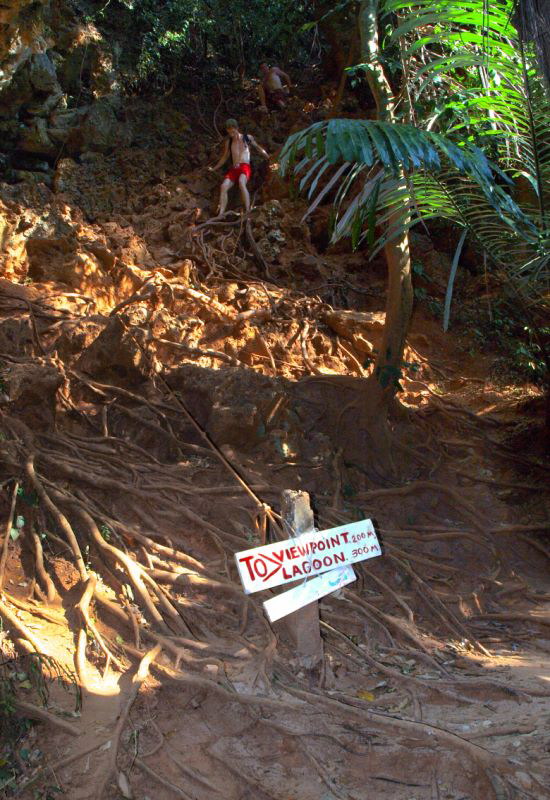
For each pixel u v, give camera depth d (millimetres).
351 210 6125
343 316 10219
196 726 4402
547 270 7246
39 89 11422
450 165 6074
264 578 4535
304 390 8523
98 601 5254
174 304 9570
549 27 4891
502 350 11039
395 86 11766
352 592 6301
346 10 13625
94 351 7680
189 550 6117
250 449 7625
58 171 11523
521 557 7664
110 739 4145
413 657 5621
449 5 5906
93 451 6863
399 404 8695
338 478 7785
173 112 13320
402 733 4352
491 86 6488
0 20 9039
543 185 6832
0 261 9094
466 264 12008
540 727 4488
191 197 12086
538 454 8969
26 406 6711
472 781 4031
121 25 13344
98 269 9594
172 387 7898
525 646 6270
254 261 11281
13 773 3928
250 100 14516
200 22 14117
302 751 4227
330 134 4734
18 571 5449
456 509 7945
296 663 5004
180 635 5207
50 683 4500
